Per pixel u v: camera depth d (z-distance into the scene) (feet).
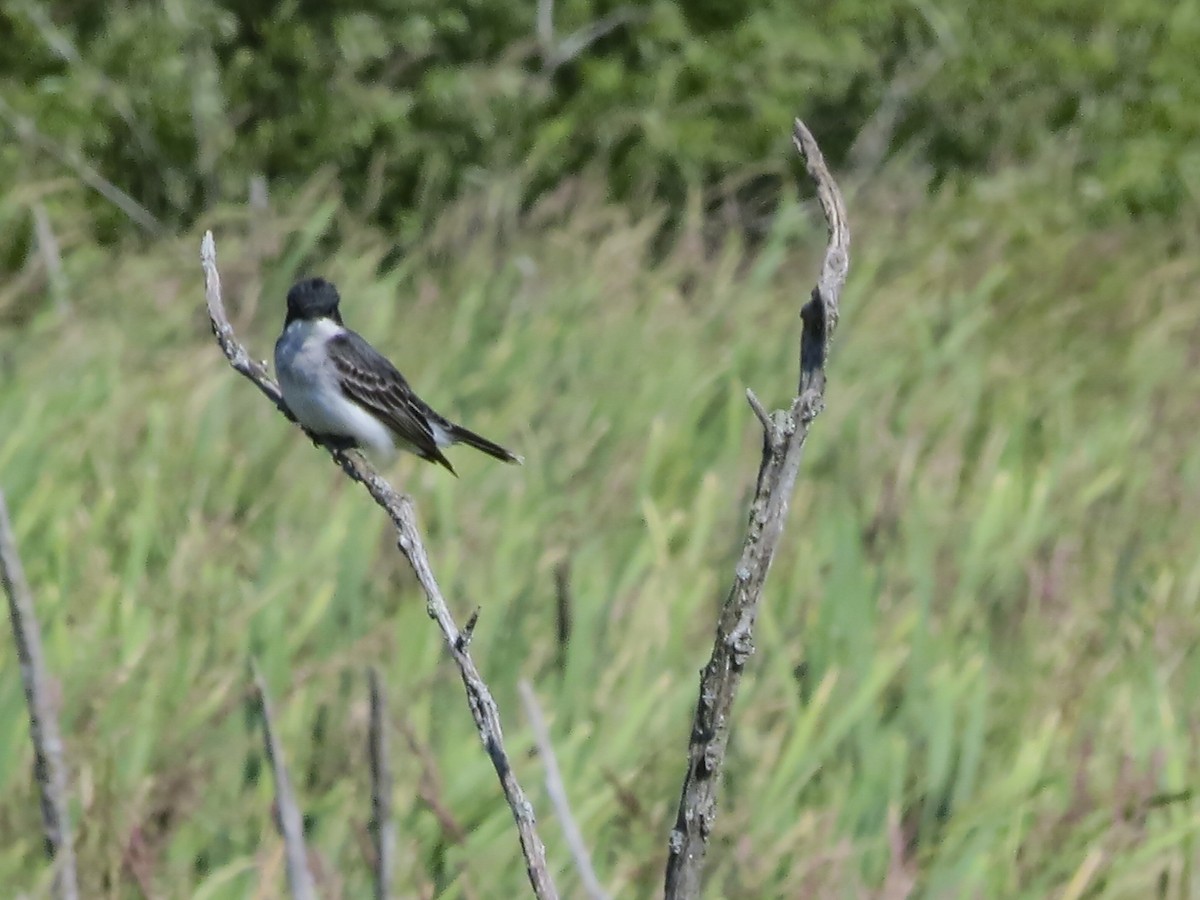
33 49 79.20
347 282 59.98
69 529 36.09
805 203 72.28
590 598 32.81
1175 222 78.48
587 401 47.11
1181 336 60.64
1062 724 31.22
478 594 33.63
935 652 32.68
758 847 26.40
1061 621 34.65
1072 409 52.44
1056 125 87.76
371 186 73.31
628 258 60.54
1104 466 46.14
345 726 28.91
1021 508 41.60
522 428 45.09
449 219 65.77
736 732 29.25
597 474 43.16
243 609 32.53
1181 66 88.43
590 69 82.23
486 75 79.05
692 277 61.98
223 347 23.11
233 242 63.10
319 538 36.60
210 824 27.12
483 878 25.99
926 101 86.07
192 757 27.99
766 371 50.65
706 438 45.62
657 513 38.91
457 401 48.73
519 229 66.18
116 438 42.75
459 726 29.48
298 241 66.59
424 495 39.68
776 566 36.63
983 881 26.21
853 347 53.57
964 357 53.88
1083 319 61.93
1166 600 36.65
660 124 79.15
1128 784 27.78
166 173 77.41
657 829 27.02
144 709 28.53
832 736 28.94
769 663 32.63
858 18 86.48
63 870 19.21
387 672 30.99
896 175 76.07
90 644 30.48
